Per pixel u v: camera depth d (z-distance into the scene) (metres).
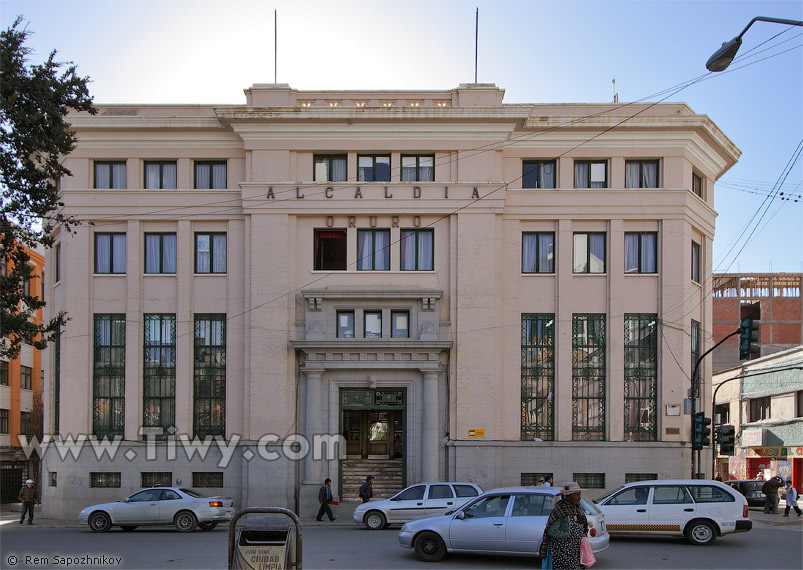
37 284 53.34
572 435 34.03
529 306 34.78
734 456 54.91
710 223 37.62
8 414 51.88
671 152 35.09
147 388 34.78
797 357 46.69
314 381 33.75
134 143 35.47
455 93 35.19
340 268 34.75
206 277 35.09
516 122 34.44
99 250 35.41
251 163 34.88
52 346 37.12
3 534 26.59
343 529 27.88
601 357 34.53
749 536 24.03
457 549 18.48
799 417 46.09
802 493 45.34
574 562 12.70
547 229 35.06
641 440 34.00
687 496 21.95
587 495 33.41
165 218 35.06
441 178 34.75
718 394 58.06
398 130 34.72
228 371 34.50
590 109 35.47
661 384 34.06
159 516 26.95
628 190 34.72
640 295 34.78
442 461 33.53
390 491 34.50
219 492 33.88
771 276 72.94
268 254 34.28
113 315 35.06
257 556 12.93
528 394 34.38
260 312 34.06
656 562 18.61
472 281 33.94
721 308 71.44
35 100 23.91
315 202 34.44
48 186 24.69
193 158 35.59
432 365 33.47
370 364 33.66
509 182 35.16
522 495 18.45
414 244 34.72
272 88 35.25
